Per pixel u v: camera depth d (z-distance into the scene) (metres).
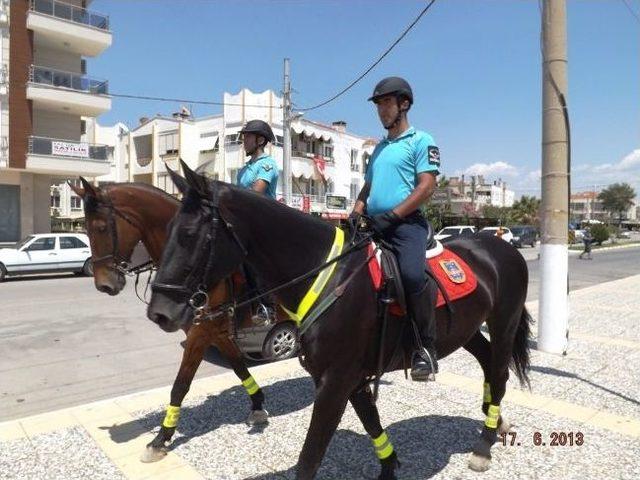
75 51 24.77
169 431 3.74
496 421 3.60
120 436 4.07
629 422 4.32
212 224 2.42
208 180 2.50
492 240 3.80
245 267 3.26
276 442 3.95
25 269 16.53
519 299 3.68
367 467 3.53
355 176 44.00
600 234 45.19
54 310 10.56
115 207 3.87
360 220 2.94
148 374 6.29
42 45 23.92
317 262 2.72
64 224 38.28
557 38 6.39
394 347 2.91
